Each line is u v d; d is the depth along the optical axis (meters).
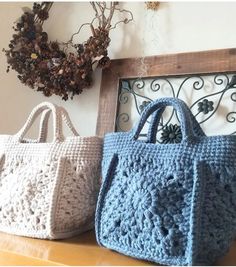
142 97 1.00
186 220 0.53
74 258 0.58
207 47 0.94
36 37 1.14
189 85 0.94
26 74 1.12
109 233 0.60
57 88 1.07
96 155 0.72
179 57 0.95
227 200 0.54
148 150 0.60
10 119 1.24
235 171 0.53
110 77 1.05
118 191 0.61
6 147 0.78
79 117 1.11
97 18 1.12
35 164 0.73
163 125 0.94
